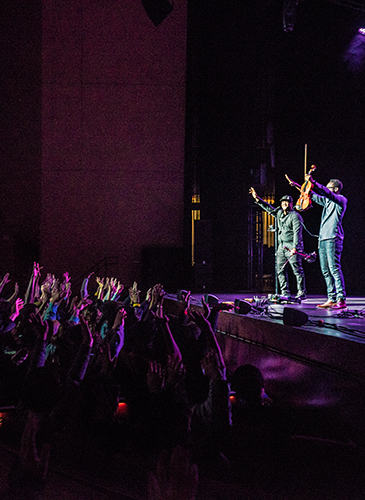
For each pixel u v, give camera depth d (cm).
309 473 288
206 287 1373
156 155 1562
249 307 682
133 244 1572
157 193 1567
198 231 1379
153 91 1545
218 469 265
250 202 1381
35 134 1555
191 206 1519
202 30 1462
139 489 268
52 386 278
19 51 1557
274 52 1326
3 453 314
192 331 413
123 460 297
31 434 241
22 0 1542
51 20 1518
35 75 1542
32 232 1568
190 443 256
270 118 1355
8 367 371
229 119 1465
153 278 1459
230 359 699
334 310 738
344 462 300
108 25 1527
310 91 1280
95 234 1568
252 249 1387
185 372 263
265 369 595
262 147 1363
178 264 1473
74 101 1544
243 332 659
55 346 394
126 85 1545
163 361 389
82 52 1534
